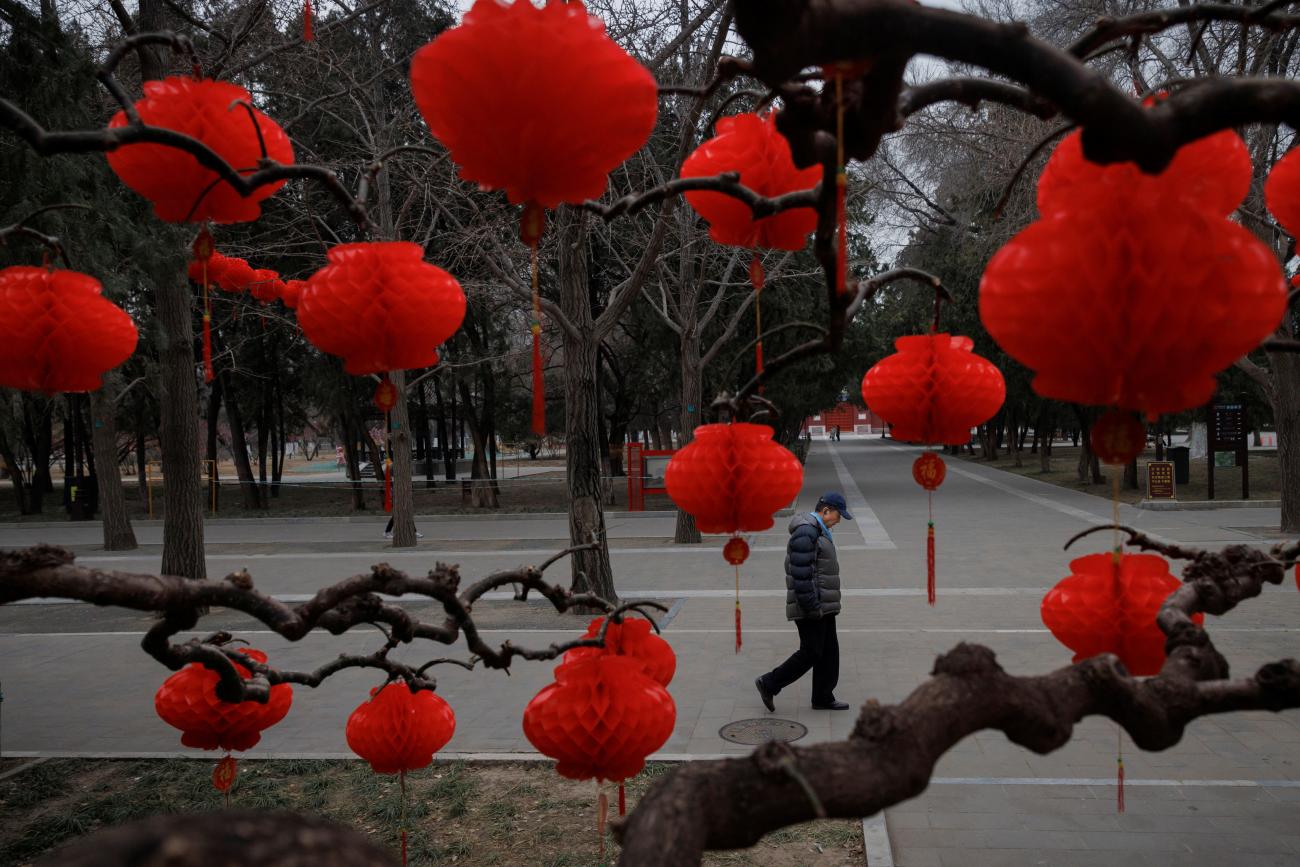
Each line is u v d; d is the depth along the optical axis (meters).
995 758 6.23
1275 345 2.09
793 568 7.33
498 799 5.79
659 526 21.75
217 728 3.15
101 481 20.48
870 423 97.06
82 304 2.34
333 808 5.75
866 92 1.45
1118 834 5.07
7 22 6.03
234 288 3.57
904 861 4.84
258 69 12.89
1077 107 1.22
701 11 9.95
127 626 12.09
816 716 7.38
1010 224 15.07
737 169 2.29
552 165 1.75
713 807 1.15
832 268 1.69
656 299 21.83
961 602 11.48
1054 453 49.28
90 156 6.72
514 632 10.69
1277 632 9.50
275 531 23.59
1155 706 1.43
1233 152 1.73
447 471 33.03
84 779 6.41
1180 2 11.88
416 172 12.64
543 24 1.62
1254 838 4.98
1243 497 21.02
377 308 2.07
